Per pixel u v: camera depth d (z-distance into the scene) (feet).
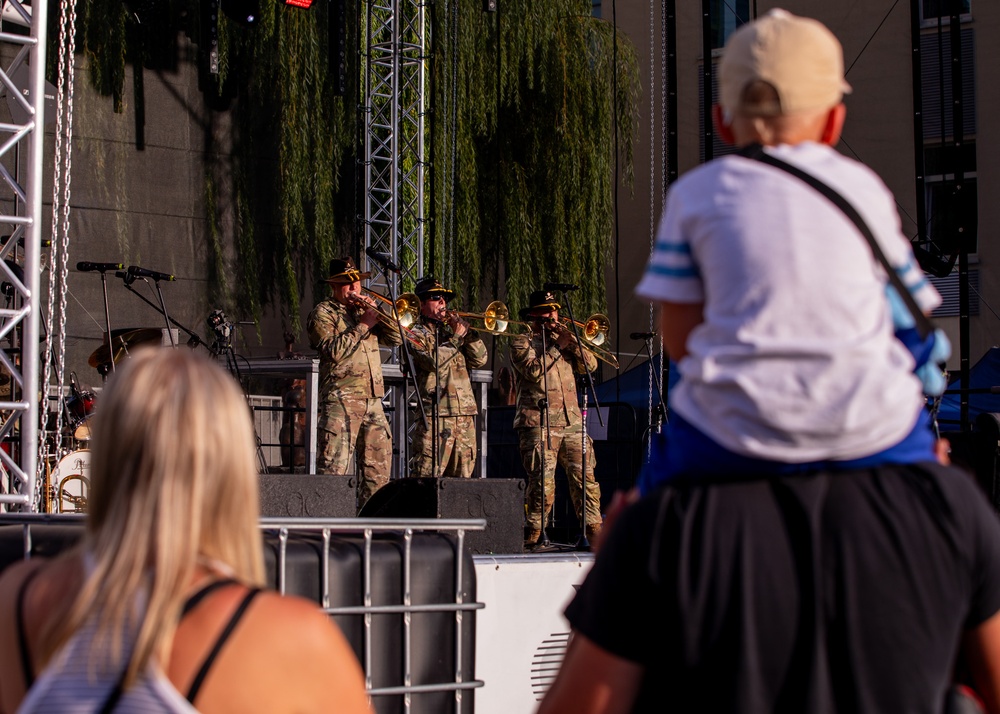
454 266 69.97
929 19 76.69
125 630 7.15
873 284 8.15
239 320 71.72
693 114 82.74
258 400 57.21
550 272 74.08
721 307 8.04
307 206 71.61
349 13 67.41
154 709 7.00
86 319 66.28
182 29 71.67
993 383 59.31
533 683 22.36
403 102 64.80
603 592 8.05
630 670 8.02
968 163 75.20
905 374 8.05
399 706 15.53
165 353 7.88
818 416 7.75
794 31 8.71
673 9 48.88
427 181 68.08
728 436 7.94
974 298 73.72
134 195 69.15
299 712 7.34
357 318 40.65
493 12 65.57
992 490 31.07
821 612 7.63
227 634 7.23
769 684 7.60
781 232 7.96
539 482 43.24
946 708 8.18
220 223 71.92
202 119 72.02
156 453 7.43
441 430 43.27
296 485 26.61
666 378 50.42
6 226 58.54
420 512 22.45
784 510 7.83
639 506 8.17
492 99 71.51
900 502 7.89
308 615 7.59
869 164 77.71
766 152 8.45
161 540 7.29
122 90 68.44
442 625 15.98
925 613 7.71
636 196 84.48
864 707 7.55
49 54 64.49
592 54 76.74
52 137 65.62
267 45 71.92
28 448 26.66
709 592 7.68
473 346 45.98
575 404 44.73
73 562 7.72
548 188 74.18
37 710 7.09
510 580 22.33
